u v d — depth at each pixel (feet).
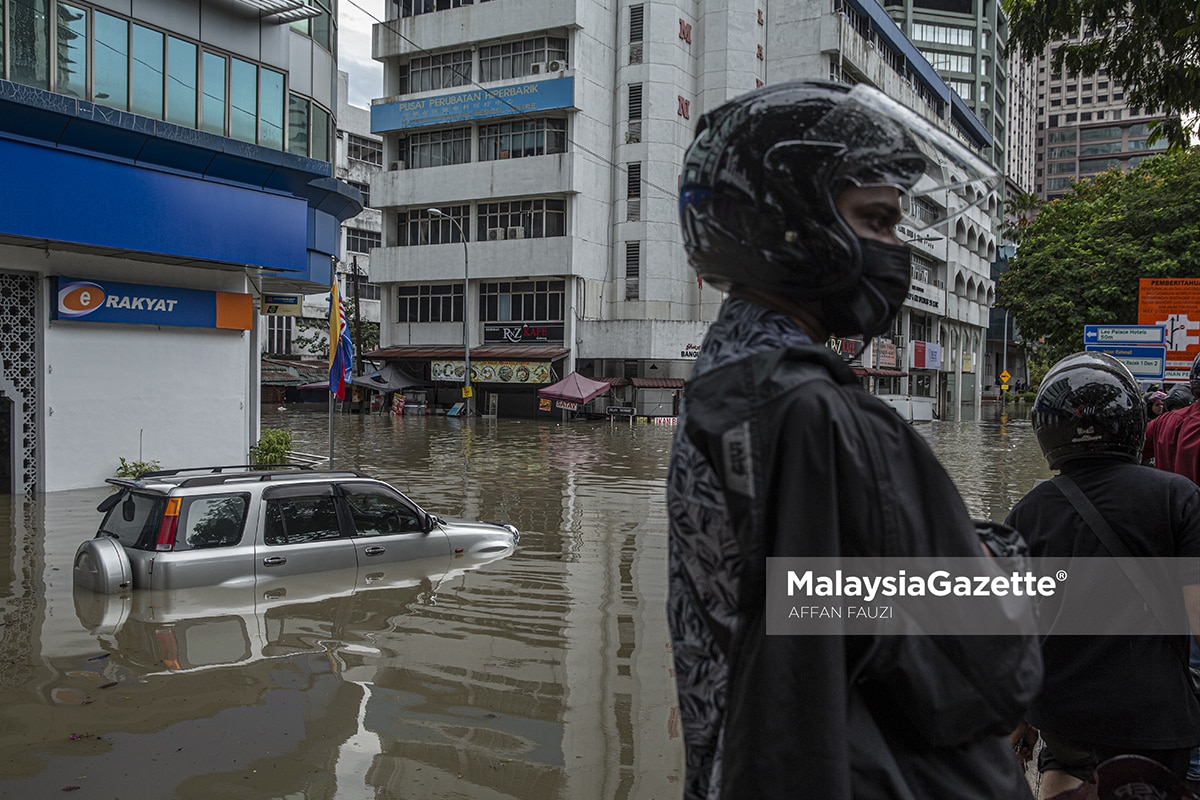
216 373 50.24
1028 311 71.87
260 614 20.99
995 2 248.11
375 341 172.55
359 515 25.71
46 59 40.06
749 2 130.82
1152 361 44.37
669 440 87.10
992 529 3.99
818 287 3.71
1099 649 7.90
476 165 132.36
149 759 13.29
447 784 12.59
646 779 12.81
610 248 134.72
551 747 13.91
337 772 12.94
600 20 130.72
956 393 189.26
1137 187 73.00
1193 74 21.06
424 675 17.16
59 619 20.39
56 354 43.11
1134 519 7.86
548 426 110.83
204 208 45.34
